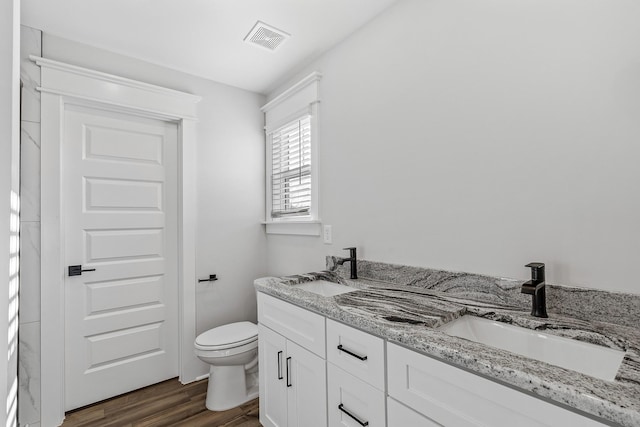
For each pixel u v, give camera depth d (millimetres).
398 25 1606
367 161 1777
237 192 2541
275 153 2625
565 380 625
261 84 2525
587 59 1008
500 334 1067
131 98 2068
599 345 857
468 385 768
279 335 1540
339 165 1958
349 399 1119
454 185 1370
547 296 1080
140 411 1905
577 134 1027
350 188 1882
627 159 933
